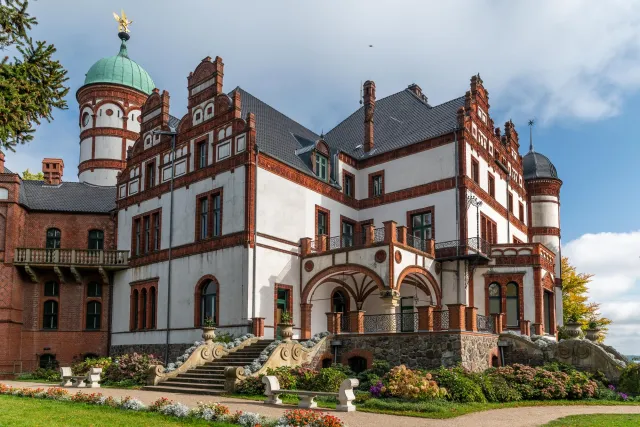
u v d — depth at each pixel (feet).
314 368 75.51
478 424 45.80
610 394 67.10
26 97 37.24
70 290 111.34
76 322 110.42
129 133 145.38
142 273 104.94
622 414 53.42
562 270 155.02
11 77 37.01
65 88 40.60
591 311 152.25
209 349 76.69
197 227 94.53
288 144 102.53
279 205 91.61
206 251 92.02
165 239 100.78
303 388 63.93
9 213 106.83
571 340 75.82
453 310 72.59
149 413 47.21
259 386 62.59
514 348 80.38
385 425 43.91
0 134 35.81
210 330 77.92
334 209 103.40
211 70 97.40
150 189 106.11
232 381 63.77
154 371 71.61
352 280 99.91
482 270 99.35
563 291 155.33
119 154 143.43
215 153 93.97
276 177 91.81
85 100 146.61
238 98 92.63
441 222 97.76
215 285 89.61
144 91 150.00
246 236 85.66
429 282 94.32
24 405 48.73
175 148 101.96
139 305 104.01
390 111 119.24
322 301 96.94
